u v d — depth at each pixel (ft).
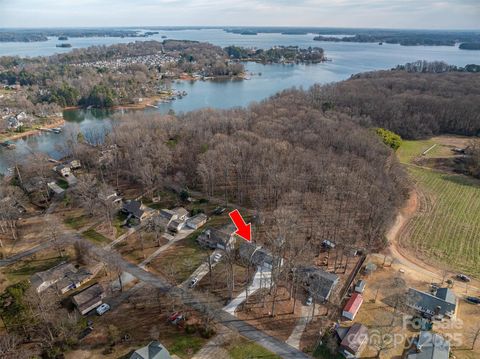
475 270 293.84
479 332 222.28
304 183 379.55
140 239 328.29
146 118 583.99
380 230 325.21
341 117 592.60
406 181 431.43
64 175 466.29
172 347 216.54
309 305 250.78
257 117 575.79
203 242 318.86
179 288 265.75
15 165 449.06
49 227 325.83
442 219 374.43
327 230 334.03
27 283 237.25
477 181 474.49
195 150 458.09
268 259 286.66
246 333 226.99
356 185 363.15
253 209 376.07
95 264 294.25
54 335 222.48
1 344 204.23
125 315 242.17
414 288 266.77
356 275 279.90
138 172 427.33
